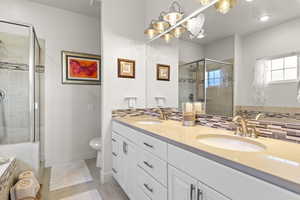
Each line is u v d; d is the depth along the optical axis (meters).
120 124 1.76
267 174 0.54
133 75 2.16
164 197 1.05
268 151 0.76
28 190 1.45
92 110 2.78
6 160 1.54
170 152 0.99
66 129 2.58
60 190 1.80
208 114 1.43
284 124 0.96
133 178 1.46
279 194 0.51
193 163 0.82
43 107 2.41
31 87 1.99
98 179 2.05
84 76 2.71
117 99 2.05
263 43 1.06
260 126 1.07
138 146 1.37
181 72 1.75
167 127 1.38
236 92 1.22
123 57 2.09
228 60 1.27
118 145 1.81
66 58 2.57
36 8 2.36
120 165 1.75
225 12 1.27
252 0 1.11
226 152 0.73
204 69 1.48
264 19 1.05
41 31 2.40
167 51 1.92
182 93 1.74
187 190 0.86
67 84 2.58
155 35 2.03
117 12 2.06
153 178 1.17
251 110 1.12
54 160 2.49
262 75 1.06
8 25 2.11
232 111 1.24
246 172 0.60
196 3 1.50
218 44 1.34
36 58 2.18
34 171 1.85
